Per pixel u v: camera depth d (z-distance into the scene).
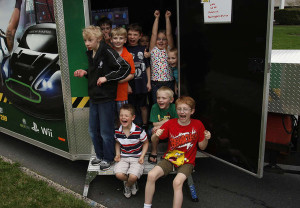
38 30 3.21
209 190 3.36
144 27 4.61
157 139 3.19
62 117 3.33
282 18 17.94
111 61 2.87
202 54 3.20
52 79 3.24
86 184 3.20
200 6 3.09
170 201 3.19
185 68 3.42
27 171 3.70
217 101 3.16
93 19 4.48
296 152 3.31
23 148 4.46
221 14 2.92
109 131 3.09
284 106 3.07
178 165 2.96
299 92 2.97
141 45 3.82
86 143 3.38
